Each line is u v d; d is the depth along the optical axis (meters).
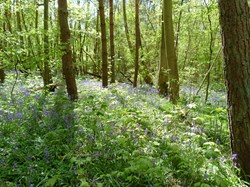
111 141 5.57
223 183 4.20
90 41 26.84
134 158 4.85
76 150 5.25
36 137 5.72
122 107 8.60
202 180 4.47
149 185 4.34
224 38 4.61
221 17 4.61
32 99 9.04
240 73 4.52
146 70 18.61
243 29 4.43
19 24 15.68
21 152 5.11
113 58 16.59
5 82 11.96
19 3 11.58
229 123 4.92
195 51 22.09
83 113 7.39
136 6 15.35
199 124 7.82
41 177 4.41
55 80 13.19
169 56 10.96
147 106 9.53
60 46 8.95
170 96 11.14
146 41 23.30
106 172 4.64
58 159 5.06
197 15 11.66
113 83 14.51
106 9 22.45
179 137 6.27
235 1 4.39
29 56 8.55
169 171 4.70
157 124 7.38
